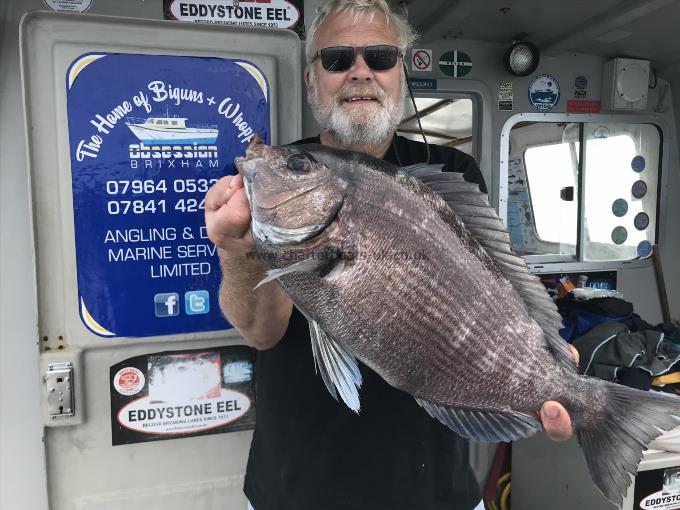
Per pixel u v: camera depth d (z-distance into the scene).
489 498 2.96
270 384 1.45
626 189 3.29
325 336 1.06
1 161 1.67
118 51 1.60
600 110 3.20
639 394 1.21
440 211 1.06
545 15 2.61
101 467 1.72
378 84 1.43
